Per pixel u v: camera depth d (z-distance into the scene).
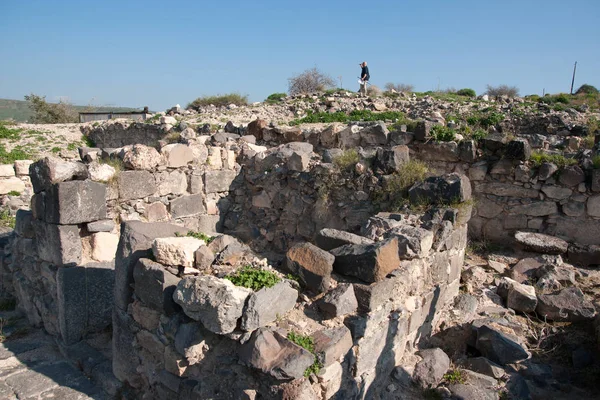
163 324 3.53
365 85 22.39
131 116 27.12
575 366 4.32
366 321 3.38
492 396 3.78
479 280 5.93
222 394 3.13
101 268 4.99
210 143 9.57
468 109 17.59
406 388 3.95
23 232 5.52
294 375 2.79
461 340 4.71
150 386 3.75
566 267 6.12
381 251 3.59
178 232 4.25
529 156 7.19
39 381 4.27
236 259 3.78
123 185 6.27
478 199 7.59
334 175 6.79
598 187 6.59
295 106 20.16
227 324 2.95
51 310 5.09
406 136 8.44
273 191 7.69
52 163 4.81
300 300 3.50
